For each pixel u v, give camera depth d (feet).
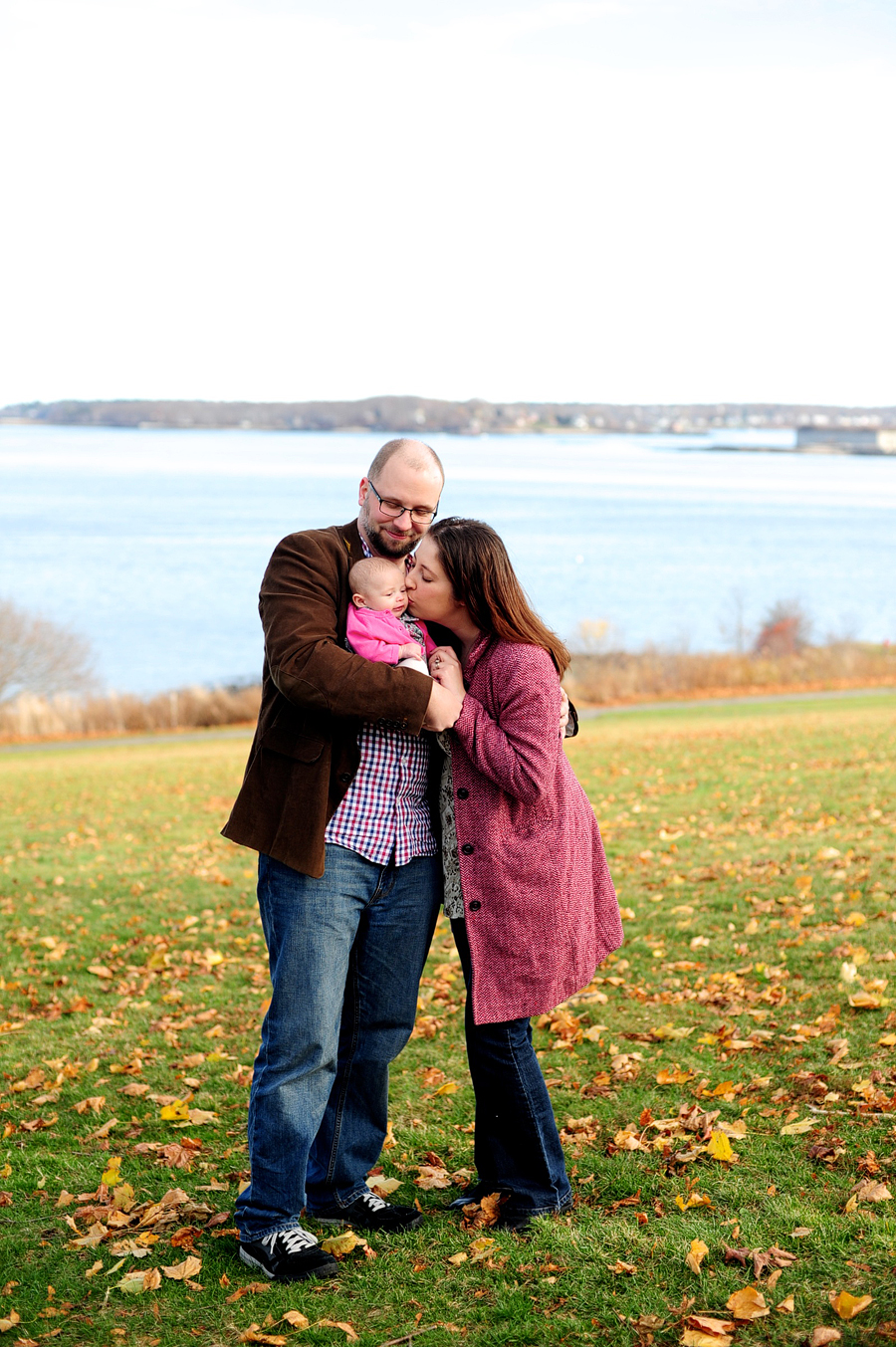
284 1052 9.87
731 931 20.54
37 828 42.75
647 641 158.30
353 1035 10.59
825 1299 8.62
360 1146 10.81
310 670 9.49
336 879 9.87
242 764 65.46
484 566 9.98
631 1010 16.81
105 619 241.55
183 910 26.66
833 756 44.93
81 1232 11.03
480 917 10.05
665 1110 12.89
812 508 596.29
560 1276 9.37
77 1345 8.95
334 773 9.87
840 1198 10.24
